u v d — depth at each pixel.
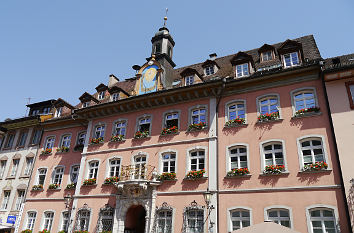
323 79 16.31
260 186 15.73
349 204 13.36
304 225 14.05
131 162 20.36
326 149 15.01
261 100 18.03
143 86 23.03
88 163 22.22
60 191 23.08
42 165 25.39
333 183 14.19
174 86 23.28
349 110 15.19
